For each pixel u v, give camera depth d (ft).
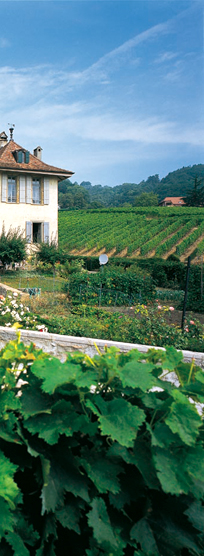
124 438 5.23
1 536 4.99
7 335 24.23
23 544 5.11
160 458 5.41
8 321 30.76
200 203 392.88
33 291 53.93
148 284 61.00
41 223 103.40
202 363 20.63
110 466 5.57
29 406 5.76
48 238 103.65
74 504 5.51
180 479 5.29
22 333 23.75
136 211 233.35
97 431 5.46
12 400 5.81
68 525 5.32
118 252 146.82
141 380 5.67
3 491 5.05
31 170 98.43
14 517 5.32
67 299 51.55
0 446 5.74
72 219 221.25
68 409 5.65
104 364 5.91
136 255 146.30
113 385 6.21
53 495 5.23
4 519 5.05
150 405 5.79
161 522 5.60
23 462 5.58
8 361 6.46
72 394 5.84
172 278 91.45
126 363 6.12
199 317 47.06
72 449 5.90
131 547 5.68
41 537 5.36
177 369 6.77
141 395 6.01
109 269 79.05
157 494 5.84
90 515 5.31
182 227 172.65
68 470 5.53
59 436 5.67
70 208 559.38
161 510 5.73
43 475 5.21
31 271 89.81
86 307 42.09
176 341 26.99
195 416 5.49
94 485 5.69
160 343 26.96
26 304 43.11
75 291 54.65
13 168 96.32
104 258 65.67
